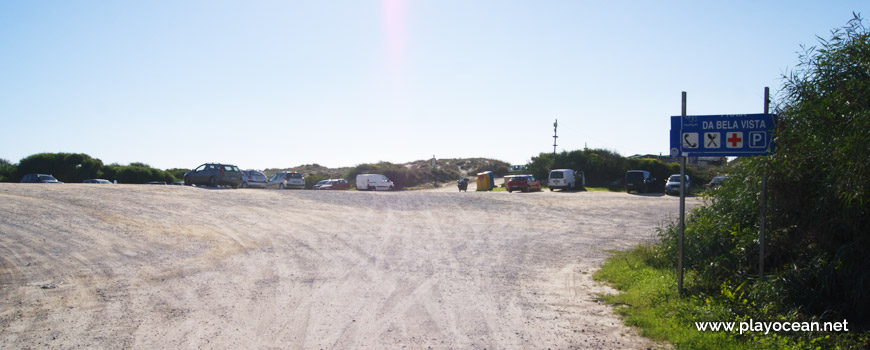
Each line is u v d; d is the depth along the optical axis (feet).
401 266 36.42
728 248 26.81
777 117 23.35
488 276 33.58
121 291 27.68
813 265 22.00
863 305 20.27
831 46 22.59
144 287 28.71
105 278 30.53
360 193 104.17
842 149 19.53
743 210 27.35
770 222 25.16
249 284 29.96
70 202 61.98
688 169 131.95
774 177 23.18
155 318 23.00
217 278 31.37
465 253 42.91
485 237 53.42
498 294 28.55
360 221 64.69
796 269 22.27
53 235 43.01
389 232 55.62
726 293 23.47
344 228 57.62
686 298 24.68
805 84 23.56
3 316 23.03
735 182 27.66
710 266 25.85
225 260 37.27
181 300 26.14
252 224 57.47
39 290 27.45
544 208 86.84
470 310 25.09
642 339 20.77
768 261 25.26
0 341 19.80
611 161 177.37
